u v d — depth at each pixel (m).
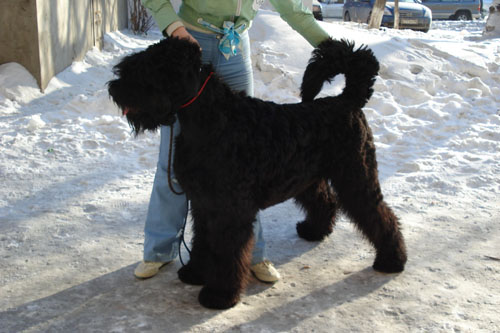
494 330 2.60
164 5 2.87
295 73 7.56
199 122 2.62
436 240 3.65
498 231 3.78
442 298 2.92
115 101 2.49
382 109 6.91
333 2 22.09
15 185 4.57
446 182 4.66
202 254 3.09
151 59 2.43
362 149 3.13
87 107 6.82
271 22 9.01
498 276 3.16
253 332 2.63
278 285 3.14
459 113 6.73
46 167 5.01
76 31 9.45
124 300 2.94
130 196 4.41
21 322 2.69
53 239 3.63
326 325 2.69
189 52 2.47
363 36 9.09
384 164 5.22
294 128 2.90
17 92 7.22
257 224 3.10
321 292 3.04
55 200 4.29
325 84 7.40
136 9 14.83
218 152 2.63
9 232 3.71
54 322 2.70
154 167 5.12
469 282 3.10
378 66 3.21
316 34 3.37
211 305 2.84
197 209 3.01
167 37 2.66
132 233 3.77
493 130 6.07
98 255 3.44
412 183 4.71
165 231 3.22
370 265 3.37
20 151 5.36
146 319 2.74
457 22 21.72
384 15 17.58
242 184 2.69
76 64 9.19
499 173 4.86
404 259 3.26
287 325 2.70
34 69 7.50
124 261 3.38
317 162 3.07
